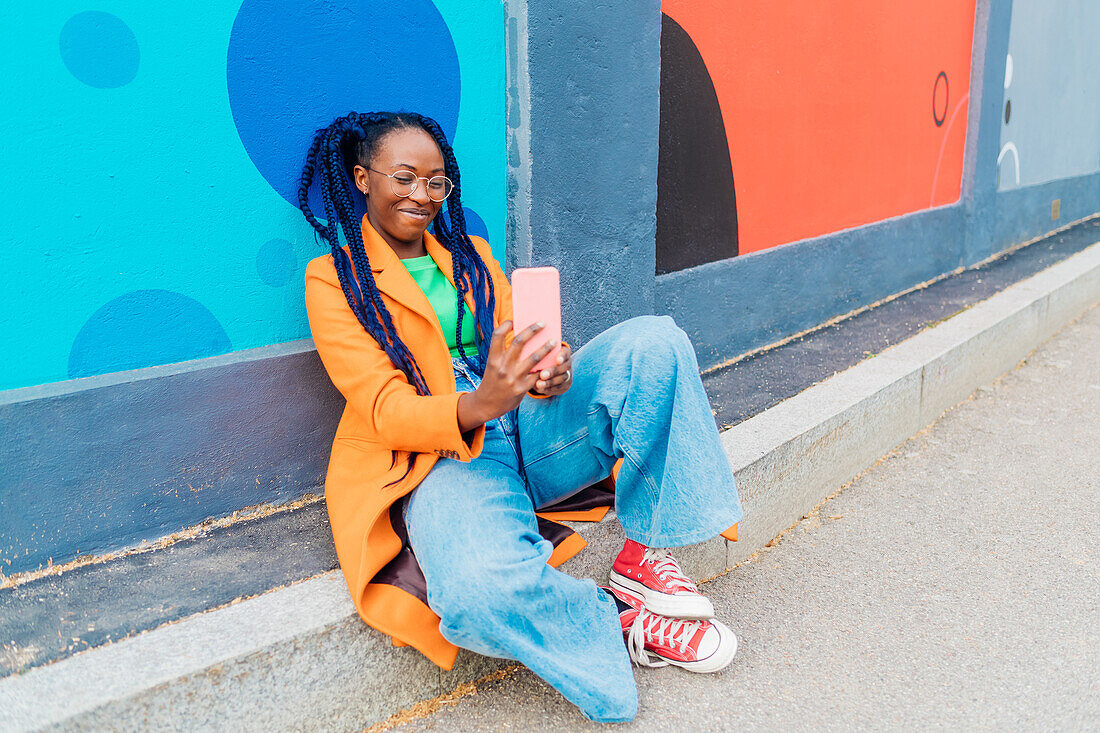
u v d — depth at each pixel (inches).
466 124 96.4
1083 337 189.6
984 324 157.5
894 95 180.5
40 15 67.7
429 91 92.4
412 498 68.0
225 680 60.8
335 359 70.3
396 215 73.5
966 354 148.6
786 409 114.3
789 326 157.5
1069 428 137.5
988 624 84.2
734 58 135.9
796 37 148.5
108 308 75.2
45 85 68.8
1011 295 182.7
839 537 103.7
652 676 76.1
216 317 81.6
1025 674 76.0
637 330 69.5
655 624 76.5
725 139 137.0
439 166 74.0
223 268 81.0
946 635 82.4
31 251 70.5
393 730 68.7
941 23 192.5
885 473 122.5
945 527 105.7
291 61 81.2
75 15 69.2
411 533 67.1
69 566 75.4
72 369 74.3
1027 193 253.0
